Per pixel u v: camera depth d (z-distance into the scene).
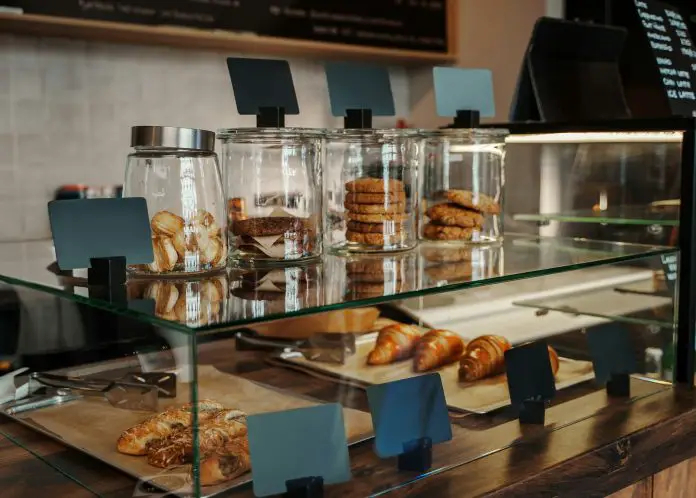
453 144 1.17
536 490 0.83
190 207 0.89
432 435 0.84
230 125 3.01
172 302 0.74
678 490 1.07
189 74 2.88
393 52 3.10
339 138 1.07
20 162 2.55
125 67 2.73
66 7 2.45
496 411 0.91
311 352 0.74
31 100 2.55
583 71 1.53
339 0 3.04
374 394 0.79
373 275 0.91
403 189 1.09
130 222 0.87
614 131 1.22
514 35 3.51
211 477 0.68
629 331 1.09
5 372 0.88
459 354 0.87
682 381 1.17
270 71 1.03
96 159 2.70
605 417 1.02
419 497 0.77
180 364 0.66
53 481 0.78
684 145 1.13
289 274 0.92
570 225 1.32
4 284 0.89
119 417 0.74
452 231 1.17
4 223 2.53
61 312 0.80
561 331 0.99
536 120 1.50
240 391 0.69
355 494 0.76
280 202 0.99
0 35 2.47
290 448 0.72
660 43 1.60
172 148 0.89
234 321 0.67
